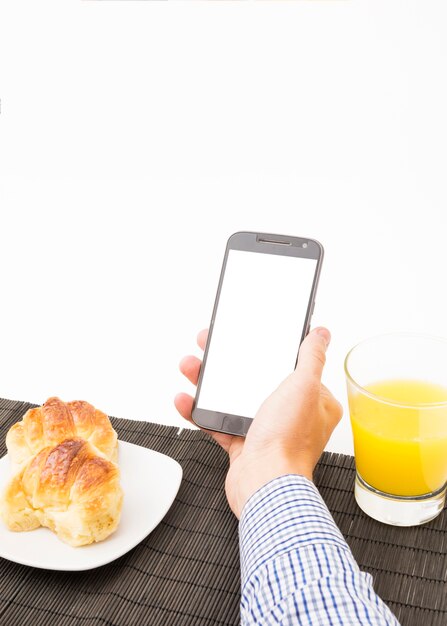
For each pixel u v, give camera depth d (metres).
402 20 3.15
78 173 2.63
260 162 2.59
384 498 0.90
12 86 3.14
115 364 1.58
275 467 0.82
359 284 1.99
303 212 2.32
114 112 2.96
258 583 0.71
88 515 0.85
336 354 1.67
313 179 2.48
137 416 1.34
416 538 0.90
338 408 0.96
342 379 1.54
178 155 2.68
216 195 2.44
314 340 0.91
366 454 0.90
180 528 0.92
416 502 0.90
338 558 0.71
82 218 2.37
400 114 2.73
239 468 0.88
